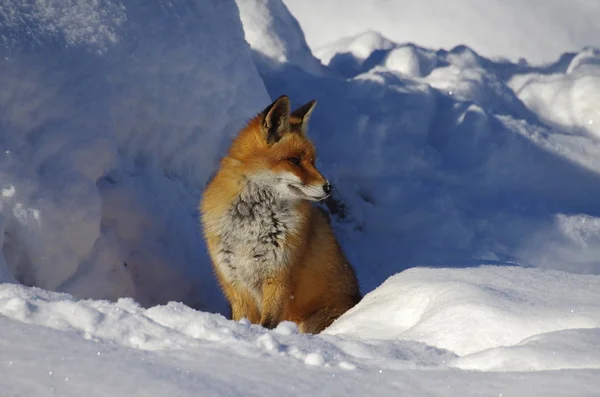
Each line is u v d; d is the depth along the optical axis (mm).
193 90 13766
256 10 19562
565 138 18797
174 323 6793
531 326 6867
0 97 10602
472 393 5172
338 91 18375
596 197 17344
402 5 25062
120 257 11844
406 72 20609
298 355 6113
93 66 12094
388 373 5734
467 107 18516
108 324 6570
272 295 10555
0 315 6652
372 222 16609
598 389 5031
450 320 7324
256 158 10359
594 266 15484
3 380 5066
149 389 5051
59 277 10609
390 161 17266
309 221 10836
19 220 10164
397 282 9359
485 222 16125
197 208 12875
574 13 24766
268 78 18266
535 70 22469
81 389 4996
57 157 11070
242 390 5137
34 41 11375
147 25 13141
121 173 12367
